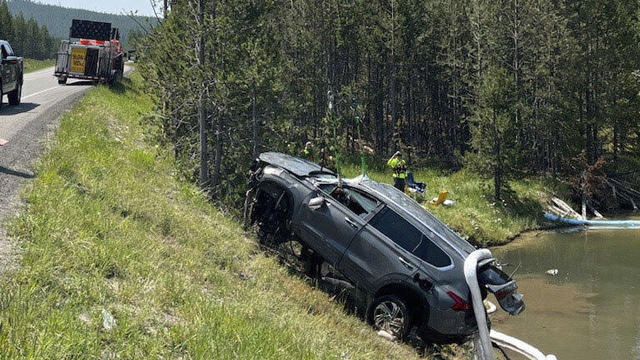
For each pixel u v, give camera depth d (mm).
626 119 34281
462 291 7754
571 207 27969
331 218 8789
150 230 8180
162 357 4531
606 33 33438
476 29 33875
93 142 12570
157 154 14266
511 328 11773
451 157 38344
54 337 3990
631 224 24812
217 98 13000
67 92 23203
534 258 18406
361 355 6691
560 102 32594
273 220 9977
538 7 33281
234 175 13492
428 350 8531
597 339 11180
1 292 4379
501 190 25250
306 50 30078
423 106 44719
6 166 8438
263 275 8359
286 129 14789
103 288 5297
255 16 13688
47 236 5875
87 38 30594
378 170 29188
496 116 25594
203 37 12805
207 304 5941
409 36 34375
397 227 8438
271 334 5656
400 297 8164
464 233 20516
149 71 14555
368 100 34469
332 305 8430
